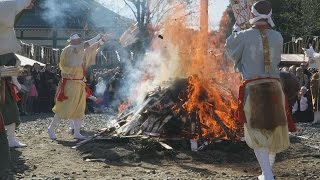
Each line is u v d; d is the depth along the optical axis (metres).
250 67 6.05
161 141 8.73
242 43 6.09
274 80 6.00
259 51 6.02
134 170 7.20
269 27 6.20
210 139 8.68
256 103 5.88
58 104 10.03
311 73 17.27
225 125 8.74
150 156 8.16
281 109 5.91
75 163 7.69
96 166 7.48
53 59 24.75
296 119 16.45
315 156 8.55
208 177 6.73
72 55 9.95
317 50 22.28
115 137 9.12
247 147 8.65
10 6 5.80
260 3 6.17
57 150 8.77
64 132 11.48
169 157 8.16
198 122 8.70
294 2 34.09
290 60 23.64
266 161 5.89
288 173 7.10
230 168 7.50
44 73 19.89
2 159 5.75
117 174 6.90
